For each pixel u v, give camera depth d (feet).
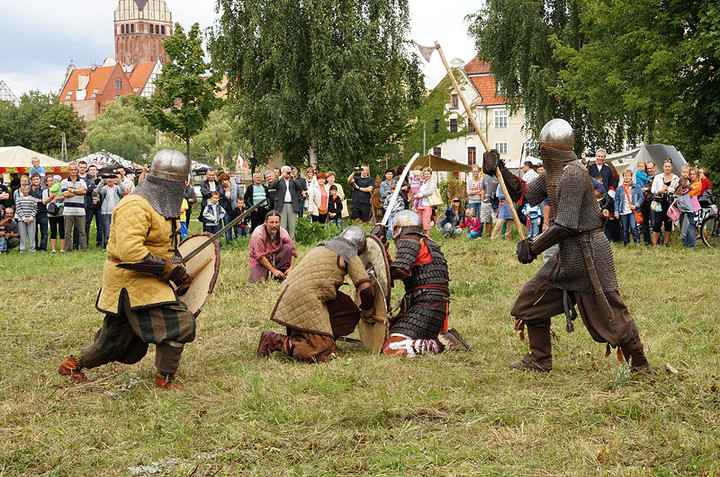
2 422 14.39
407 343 19.38
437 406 14.82
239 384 16.81
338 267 19.63
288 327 19.56
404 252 19.75
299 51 98.84
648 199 47.78
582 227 16.19
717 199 54.80
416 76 110.52
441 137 185.98
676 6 71.36
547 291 16.90
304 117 96.99
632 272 34.83
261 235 33.42
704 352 19.08
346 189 100.42
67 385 16.90
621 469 11.37
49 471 12.01
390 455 12.25
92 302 29.40
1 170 80.53
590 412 14.03
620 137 105.81
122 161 135.74
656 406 14.11
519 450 12.30
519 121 186.91
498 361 18.58
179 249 17.83
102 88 498.69
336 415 14.35
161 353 16.44
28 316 25.98
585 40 105.91
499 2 109.81
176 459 12.28
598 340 16.37
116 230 15.64
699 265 36.96
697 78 66.44
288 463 12.21
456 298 28.71
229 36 99.66
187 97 95.09
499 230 51.57
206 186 51.13
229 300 28.94
